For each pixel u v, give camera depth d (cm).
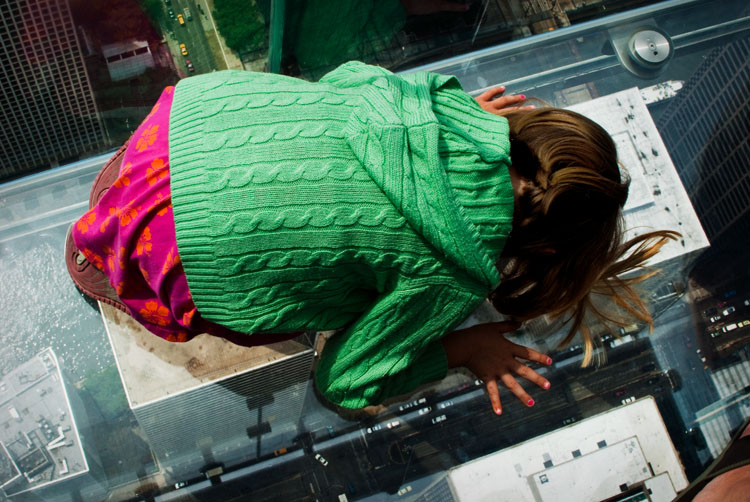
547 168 86
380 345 95
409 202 79
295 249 83
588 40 195
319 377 107
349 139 83
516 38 212
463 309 91
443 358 114
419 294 88
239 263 84
